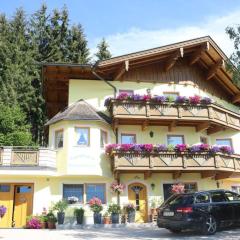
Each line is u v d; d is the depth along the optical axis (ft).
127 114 75.66
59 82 84.79
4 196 71.00
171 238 44.04
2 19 133.28
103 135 77.10
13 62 122.52
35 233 53.31
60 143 74.79
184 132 83.51
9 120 97.45
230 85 92.63
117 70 81.76
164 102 78.28
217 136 88.74
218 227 47.55
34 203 70.69
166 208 47.91
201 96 87.56
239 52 49.16
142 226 65.67
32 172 69.92
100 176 73.05
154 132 81.71
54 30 139.95
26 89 120.98
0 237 47.93
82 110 76.74
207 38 83.25
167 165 73.92
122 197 74.90
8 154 70.59
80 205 72.28
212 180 82.43
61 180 73.15
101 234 50.85
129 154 72.54
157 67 86.69
